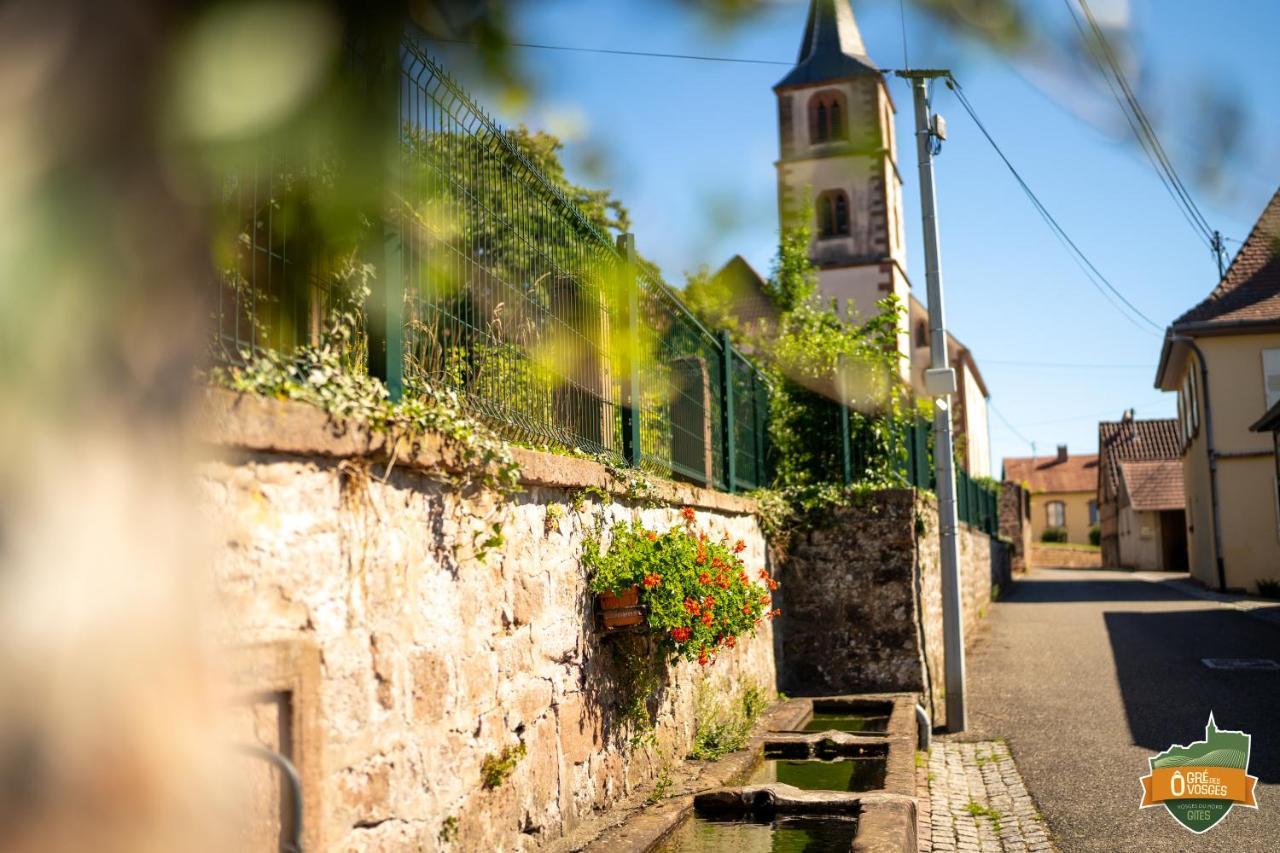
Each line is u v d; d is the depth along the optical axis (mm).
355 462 2967
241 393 2461
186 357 730
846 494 10352
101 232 665
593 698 4852
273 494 2613
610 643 5148
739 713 7645
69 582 656
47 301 649
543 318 4344
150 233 688
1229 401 23094
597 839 4293
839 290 31484
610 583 4922
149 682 683
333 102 790
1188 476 28516
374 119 873
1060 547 67875
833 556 10289
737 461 9008
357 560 2957
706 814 5078
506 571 3979
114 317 676
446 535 3502
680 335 7184
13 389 645
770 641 9320
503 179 3857
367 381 3127
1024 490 45500
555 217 4297
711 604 5641
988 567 22703
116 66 653
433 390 3613
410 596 3238
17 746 632
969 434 49000
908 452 11570
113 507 675
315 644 2709
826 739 6855
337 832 2754
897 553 10172
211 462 2402
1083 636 14781
